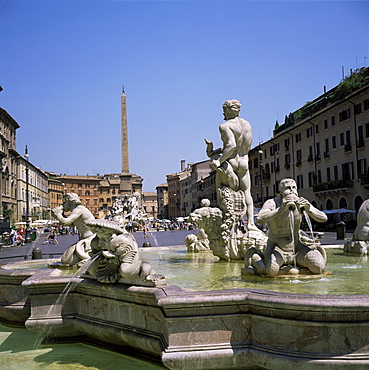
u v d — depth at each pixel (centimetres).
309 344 426
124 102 7338
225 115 995
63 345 638
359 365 411
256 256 674
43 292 630
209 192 9856
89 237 859
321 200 5156
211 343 457
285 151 6056
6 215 6619
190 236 1242
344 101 4478
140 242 2966
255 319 457
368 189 4269
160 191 16762
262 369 461
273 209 662
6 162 7206
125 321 550
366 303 405
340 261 905
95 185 15038
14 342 668
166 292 473
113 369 532
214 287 605
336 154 4800
